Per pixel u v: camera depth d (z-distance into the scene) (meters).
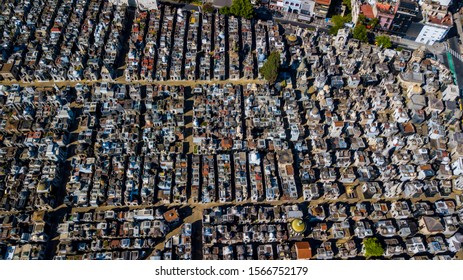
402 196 188.62
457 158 197.88
